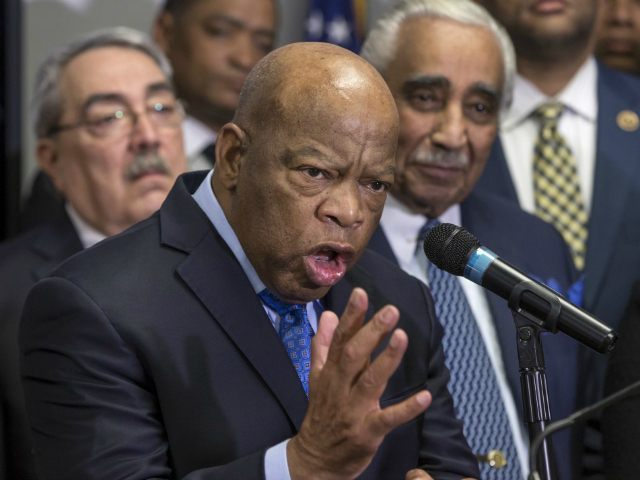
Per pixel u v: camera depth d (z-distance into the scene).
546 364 3.93
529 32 4.68
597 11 4.77
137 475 2.57
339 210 2.56
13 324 3.85
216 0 4.98
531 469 2.38
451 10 3.89
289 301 2.76
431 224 3.89
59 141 4.19
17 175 5.03
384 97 2.60
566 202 4.56
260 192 2.61
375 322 2.30
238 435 2.67
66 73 4.20
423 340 3.08
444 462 2.97
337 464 2.40
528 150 4.68
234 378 2.72
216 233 2.82
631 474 3.41
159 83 4.22
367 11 5.59
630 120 4.69
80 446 2.65
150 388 2.71
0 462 3.66
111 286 2.73
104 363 2.67
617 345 3.63
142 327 2.70
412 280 3.19
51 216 4.60
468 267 2.57
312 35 5.54
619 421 3.51
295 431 2.71
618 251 4.47
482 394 3.72
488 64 3.86
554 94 4.71
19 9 5.05
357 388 2.33
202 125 5.03
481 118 3.88
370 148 2.56
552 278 4.06
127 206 4.14
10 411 3.72
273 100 2.59
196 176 2.99
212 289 2.76
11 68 5.03
